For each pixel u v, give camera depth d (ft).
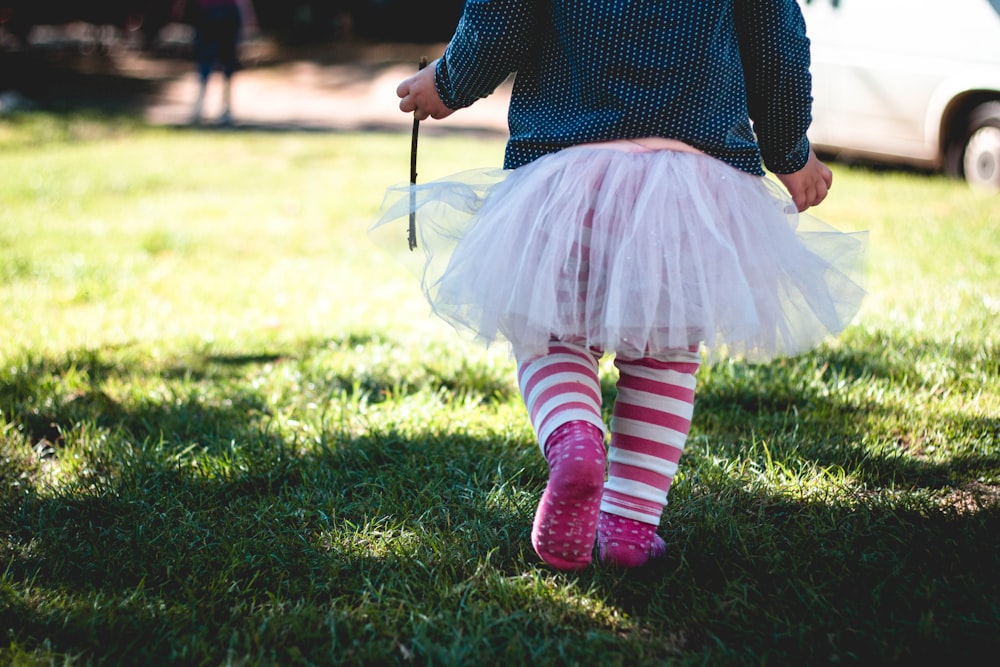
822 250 7.33
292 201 25.32
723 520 7.62
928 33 26.23
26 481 8.87
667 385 6.91
